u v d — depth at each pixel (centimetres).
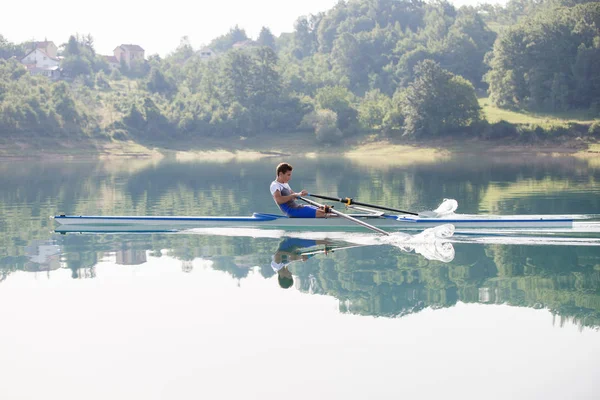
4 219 1592
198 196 2191
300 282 888
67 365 608
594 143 7275
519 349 630
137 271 967
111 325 714
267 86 11012
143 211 1744
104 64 18050
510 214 1545
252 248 1154
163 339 670
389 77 15512
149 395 543
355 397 534
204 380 570
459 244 1164
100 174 3800
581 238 1200
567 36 10450
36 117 8212
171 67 16850
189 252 1118
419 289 843
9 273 961
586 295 802
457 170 3856
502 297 798
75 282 902
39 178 3388
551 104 9981
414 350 632
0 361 620
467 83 8606
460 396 534
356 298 803
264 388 553
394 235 1209
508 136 7906
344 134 9706
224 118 10269
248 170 4162
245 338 670
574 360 601
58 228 1431
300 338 668
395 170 3978
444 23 18600
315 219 1366
